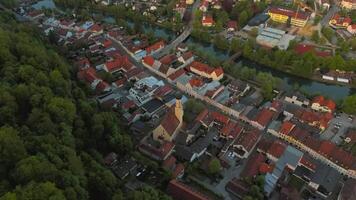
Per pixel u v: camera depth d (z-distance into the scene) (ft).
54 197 474.90
